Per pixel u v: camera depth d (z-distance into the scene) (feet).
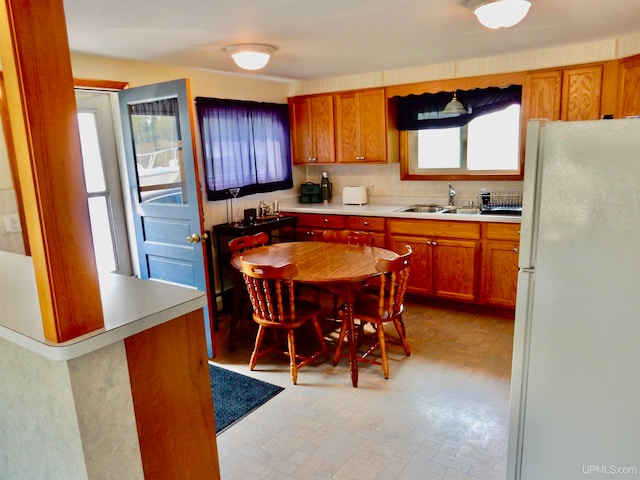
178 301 4.71
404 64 13.25
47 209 3.65
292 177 17.01
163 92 10.03
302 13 7.89
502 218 12.26
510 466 5.26
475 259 12.91
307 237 15.88
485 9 7.40
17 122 3.56
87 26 8.21
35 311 4.66
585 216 4.27
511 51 12.01
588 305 4.43
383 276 9.37
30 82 3.49
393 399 8.90
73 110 3.79
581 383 4.63
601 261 4.29
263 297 10.32
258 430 8.02
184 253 10.80
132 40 9.37
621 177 4.06
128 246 12.69
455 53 11.95
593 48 11.23
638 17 8.87
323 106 15.72
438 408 8.55
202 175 13.55
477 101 13.82
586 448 4.76
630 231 4.11
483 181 14.39
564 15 8.65
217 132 13.78
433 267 13.66
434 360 10.45
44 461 4.66
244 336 12.21
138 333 4.39
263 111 15.35
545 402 4.87
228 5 7.31
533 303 4.72
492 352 10.79
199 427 5.17
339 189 17.30
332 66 13.23
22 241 9.70
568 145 4.23
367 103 14.84
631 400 4.43
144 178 11.19
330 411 8.55
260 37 9.49
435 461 7.13
